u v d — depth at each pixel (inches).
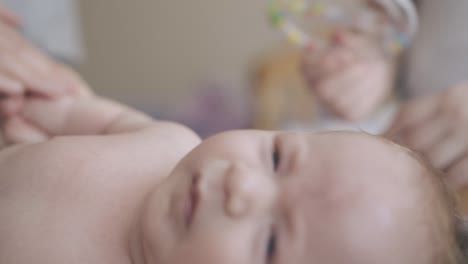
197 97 43.5
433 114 18.2
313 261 13.7
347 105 22.2
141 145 17.3
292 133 15.4
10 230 15.4
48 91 18.7
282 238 13.9
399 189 14.3
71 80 20.1
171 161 17.3
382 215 13.8
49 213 15.6
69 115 18.8
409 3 19.7
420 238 14.0
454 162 17.7
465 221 15.6
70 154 16.5
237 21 44.3
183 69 44.9
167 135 17.9
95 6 41.5
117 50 43.3
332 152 14.6
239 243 13.7
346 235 13.6
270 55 41.6
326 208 13.9
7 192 15.9
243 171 14.1
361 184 14.1
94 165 16.4
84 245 15.4
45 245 15.2
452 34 23.1
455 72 23.5
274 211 14.1
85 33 42.0
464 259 14.9
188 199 14.2
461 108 17.7
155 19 43.0
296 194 14.1
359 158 14.5
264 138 15.3
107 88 44.2
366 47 22.1
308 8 21.2
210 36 44.4
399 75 26.5
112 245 15.6
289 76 38.4
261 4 44.0
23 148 16.9
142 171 16.7
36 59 19.5
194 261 13.8
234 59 45.3
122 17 42.3
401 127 18.5
